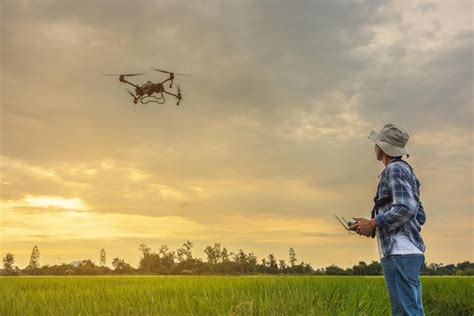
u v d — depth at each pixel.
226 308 7.66
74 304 8.45
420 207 5.27
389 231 4.94
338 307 8.27
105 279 19.66
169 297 9.60
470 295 13.10
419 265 4.92
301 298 8.08
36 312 8.28
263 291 9.84
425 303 13.12
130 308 7.63
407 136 5.22
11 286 14.02
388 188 5.02
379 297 9.34
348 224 5.22
